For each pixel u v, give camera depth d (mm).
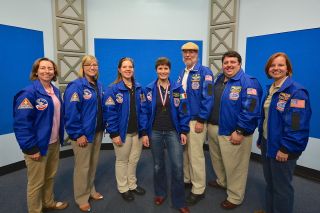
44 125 1825
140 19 3900
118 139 2148
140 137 2354
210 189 2613
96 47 3867
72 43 3652
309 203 2330
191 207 2248
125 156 2273
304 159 2971
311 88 2840
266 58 3252
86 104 2004
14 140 3125
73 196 2453
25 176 2973
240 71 2078
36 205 1919
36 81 1834
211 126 2320
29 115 1716
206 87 2123
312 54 2795
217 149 2471
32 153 1740
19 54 3111
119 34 3896
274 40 3137
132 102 2191
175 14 3916
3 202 2326
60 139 2076
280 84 1696
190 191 2480
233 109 2045
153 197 2426
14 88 3090
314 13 2738
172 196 2137
